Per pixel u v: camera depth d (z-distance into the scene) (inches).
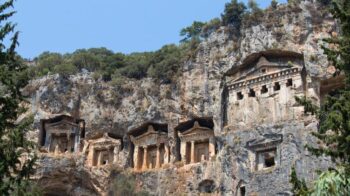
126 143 2274.9
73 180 2202.3
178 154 2177.7
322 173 822.5
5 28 1010.1
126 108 2289.6
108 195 2139.5
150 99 2263.8
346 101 884.0
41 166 2137.1
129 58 2549.2
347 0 965.2
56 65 2474.2
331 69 1910.7
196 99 2156.7
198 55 2231.8
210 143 2114.9
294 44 2014.0
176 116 2194.9
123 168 2192.4
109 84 2352.4
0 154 941.8
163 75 2278.5
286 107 1950.1
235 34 2186.3
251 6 2193.7
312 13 2036.2
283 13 2092.8
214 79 2156.7
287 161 1813.5
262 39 2074.3
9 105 979.9
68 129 2309.3
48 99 2326.5
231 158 1951.3
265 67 2066.9
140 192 2090.3
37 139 2263.8
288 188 1763.0
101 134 2305.6
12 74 1004.6
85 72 2416.3
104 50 2751.0
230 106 2097.7
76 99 2341.3
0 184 917.8
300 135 1829.5
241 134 1966.0
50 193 2235.5
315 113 937.5
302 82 1968.5
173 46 2475.4
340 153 866.1
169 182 2085.4
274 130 1892.2
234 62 2124.8
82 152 2255.2
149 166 2213.3
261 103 2018.9
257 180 1846.7
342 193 780.6
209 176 2010.3
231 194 1898.4
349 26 937.5
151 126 2250.2
